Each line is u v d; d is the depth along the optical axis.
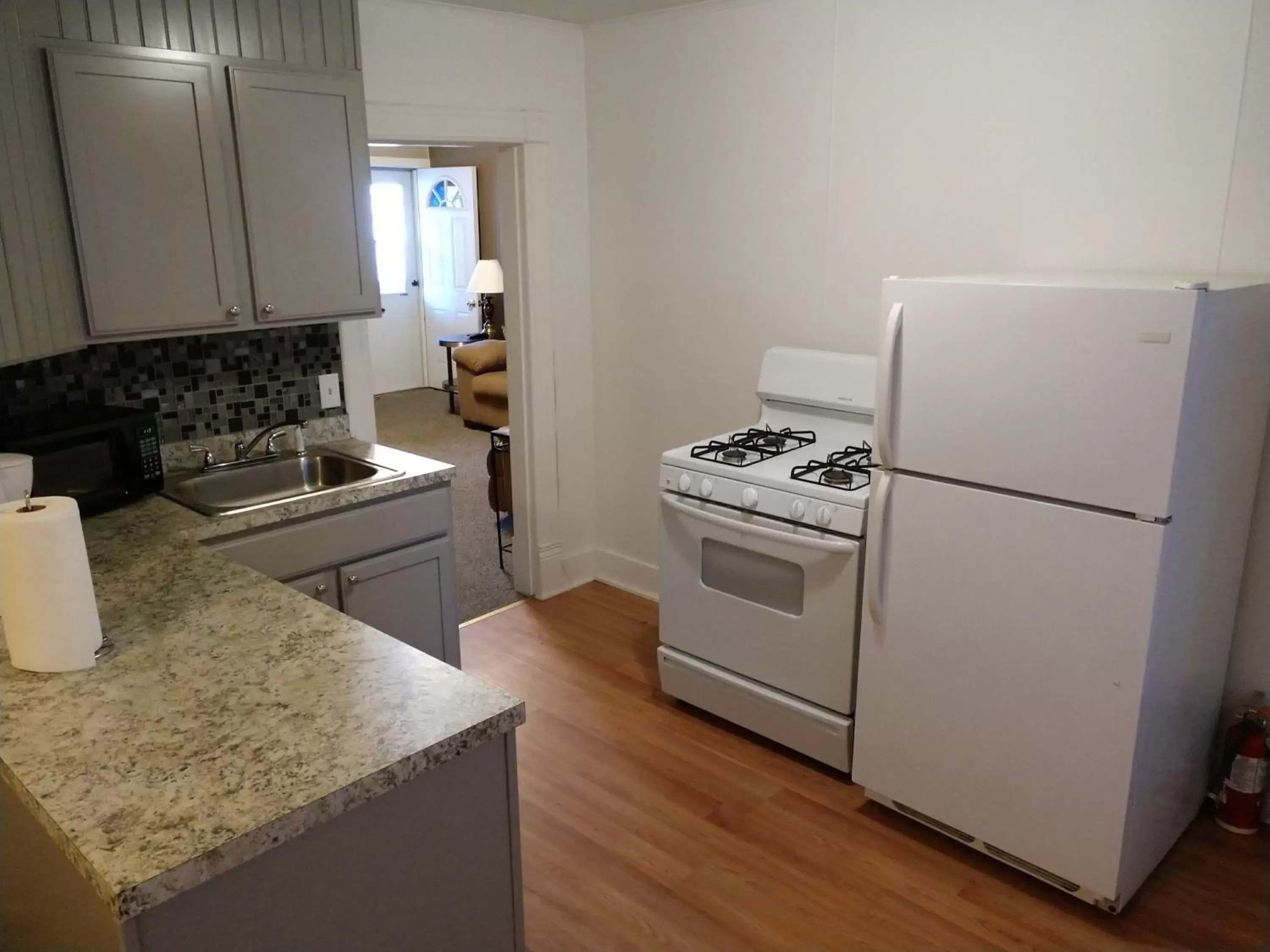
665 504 3.03
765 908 2.29
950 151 2.83
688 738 3.05
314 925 1.27
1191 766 2.42
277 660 1.58
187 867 1.07
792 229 3.28
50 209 2.23
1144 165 2.47
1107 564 2.01
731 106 3.36
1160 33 2.38
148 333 2.48
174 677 1.52
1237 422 2.13
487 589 4.27
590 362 4.09
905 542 2.34
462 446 7.00
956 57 2.77
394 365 9.16
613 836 2.56
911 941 2.18
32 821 1.33
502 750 1.47
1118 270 2.56
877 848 2.50
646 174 3.69
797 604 2.76
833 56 3.04
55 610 1.49
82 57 2.24
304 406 3.19
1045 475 2.07
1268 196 2.28
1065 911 2.26
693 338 3.68
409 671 1.54
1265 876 2.37
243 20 2.54
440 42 3.32
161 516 2.43
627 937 2.20
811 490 2.63
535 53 3.62
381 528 2.78
